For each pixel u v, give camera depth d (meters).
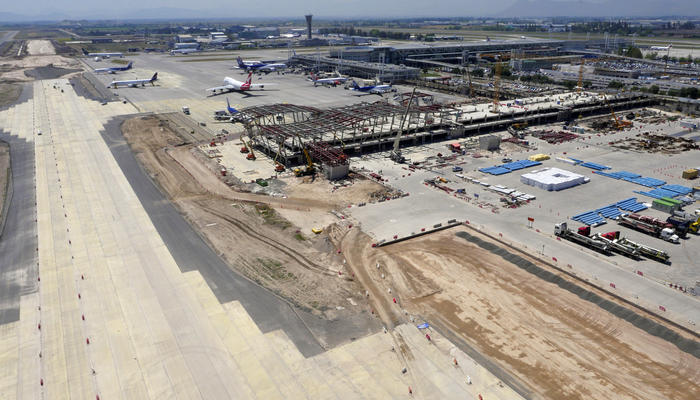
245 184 108.69
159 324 58.59
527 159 127.06
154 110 189.25
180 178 112.44
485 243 79.00
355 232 84.44
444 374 50.25
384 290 66.19
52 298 64.06
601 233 81.38
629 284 66.06
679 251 76.19
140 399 47.28
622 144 141.75
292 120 170.88
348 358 52.66
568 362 51.66
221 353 53.56
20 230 84.75
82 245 79.00
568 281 66.94
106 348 54.34
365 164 123.75
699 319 58.03
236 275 70.06
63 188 105.38
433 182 108.94
